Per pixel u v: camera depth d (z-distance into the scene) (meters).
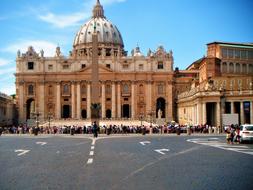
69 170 24.64
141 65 175.00
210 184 19.17
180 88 188.50
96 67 96.12
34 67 173.62
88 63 173.88
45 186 19.09
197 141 55.28
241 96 102.44
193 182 19.77
